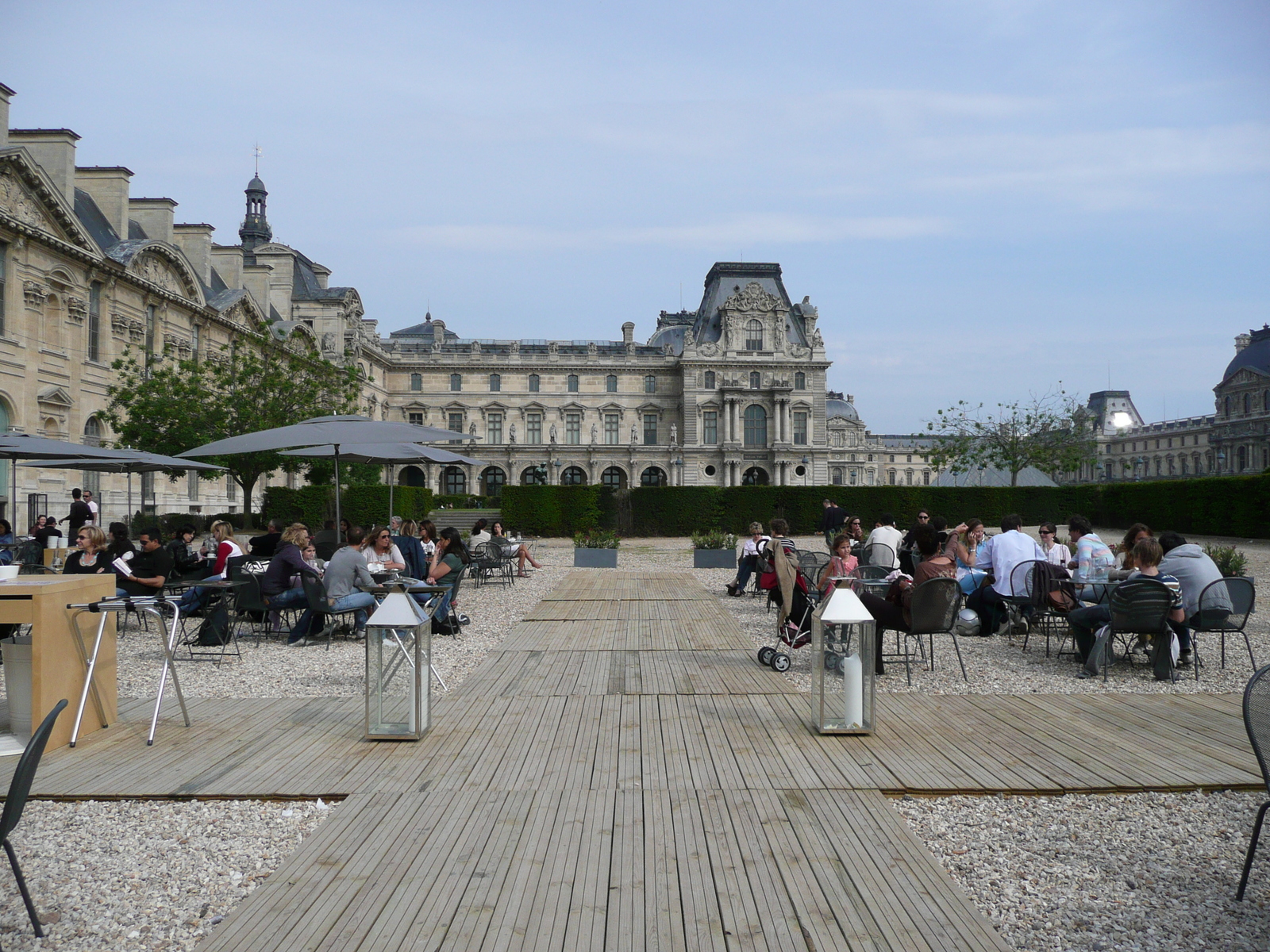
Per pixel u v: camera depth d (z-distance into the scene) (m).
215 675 11.87
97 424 43.09
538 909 5.16
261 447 16.50
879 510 53.12
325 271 88.00
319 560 17.56
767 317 95.69
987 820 6.68
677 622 16.12
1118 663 12.64
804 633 11.79
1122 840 6.32
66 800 7.07
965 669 12.18
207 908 5.39
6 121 36.75
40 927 5.10
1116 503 55.09
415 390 96.25
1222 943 4.96
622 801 6.86
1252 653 13.48
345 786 7.23
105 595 9.25
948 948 4.76
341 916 5.09
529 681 11.04
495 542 23.39
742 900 5.28
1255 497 42.44
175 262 50.03
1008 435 69.19
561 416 97.38
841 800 6.89
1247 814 6.79
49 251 39.06
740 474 93.81
